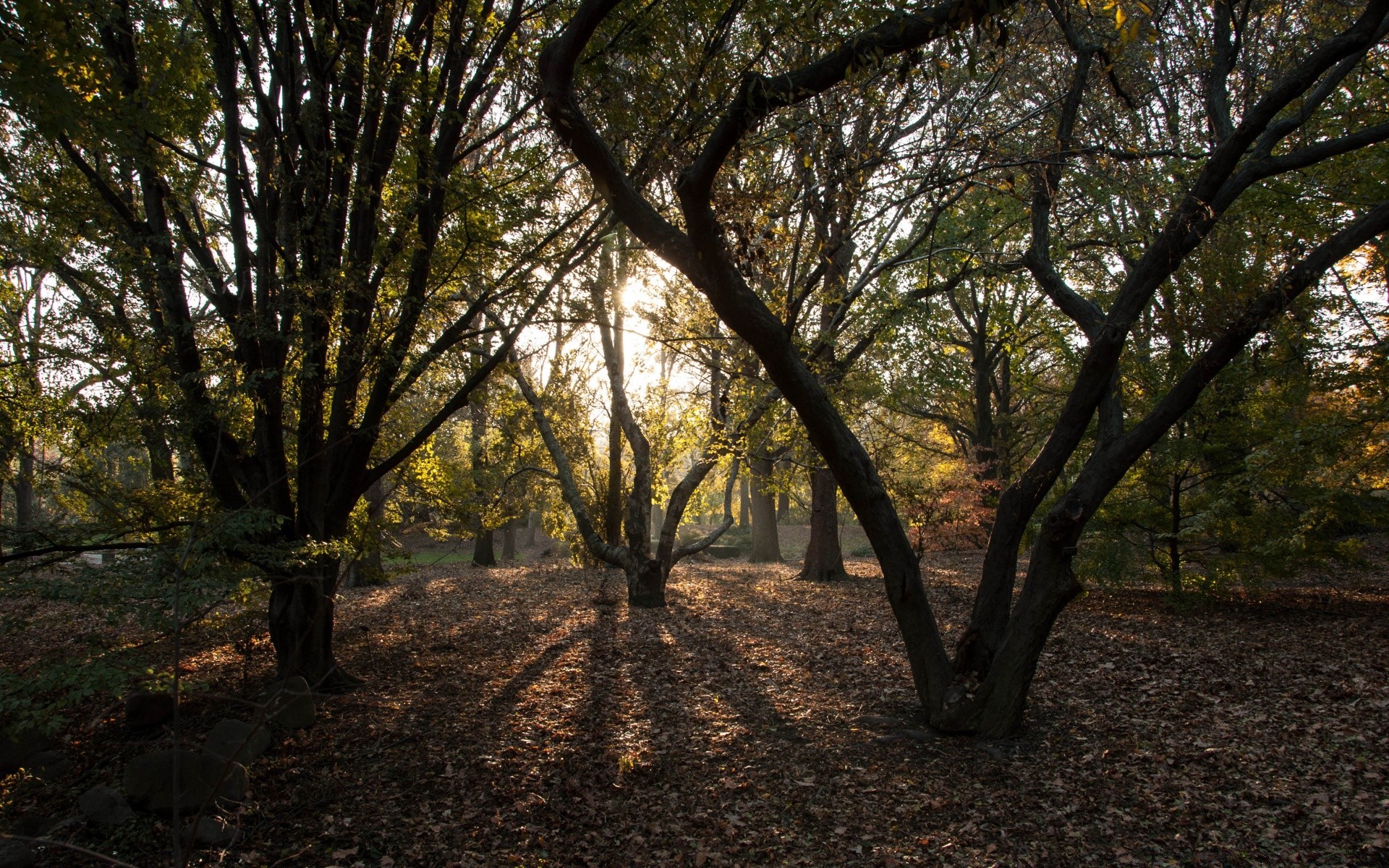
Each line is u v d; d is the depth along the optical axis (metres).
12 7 4.77
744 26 7.53
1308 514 11.23
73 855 5.08
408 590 18.08
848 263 14.16
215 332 8.77
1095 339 7.18
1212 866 4.59
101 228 7.71
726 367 11.66
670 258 6.11
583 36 5.09
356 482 8.83
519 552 33.91
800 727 7.35
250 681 8.88
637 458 15.56
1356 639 9.55
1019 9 7.84
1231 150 6.29
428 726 7.43
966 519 17.72
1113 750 6.41
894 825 5.35
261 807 5.74
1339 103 11.12
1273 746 6.22
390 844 5.21
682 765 6.47
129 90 6.95
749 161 7.50
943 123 8.60
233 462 8.06
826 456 7.08
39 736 6.64
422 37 8.09
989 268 10.09
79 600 5.08
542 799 5.82
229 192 8.34
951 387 20.27
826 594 16.55
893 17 4.88
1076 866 4.70
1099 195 9.93
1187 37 8.81
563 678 9.30
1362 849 4.58
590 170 5.81
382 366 8.68
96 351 7.45
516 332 8.76
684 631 12.27
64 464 7.49
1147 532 13.39
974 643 7.45
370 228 8.66
